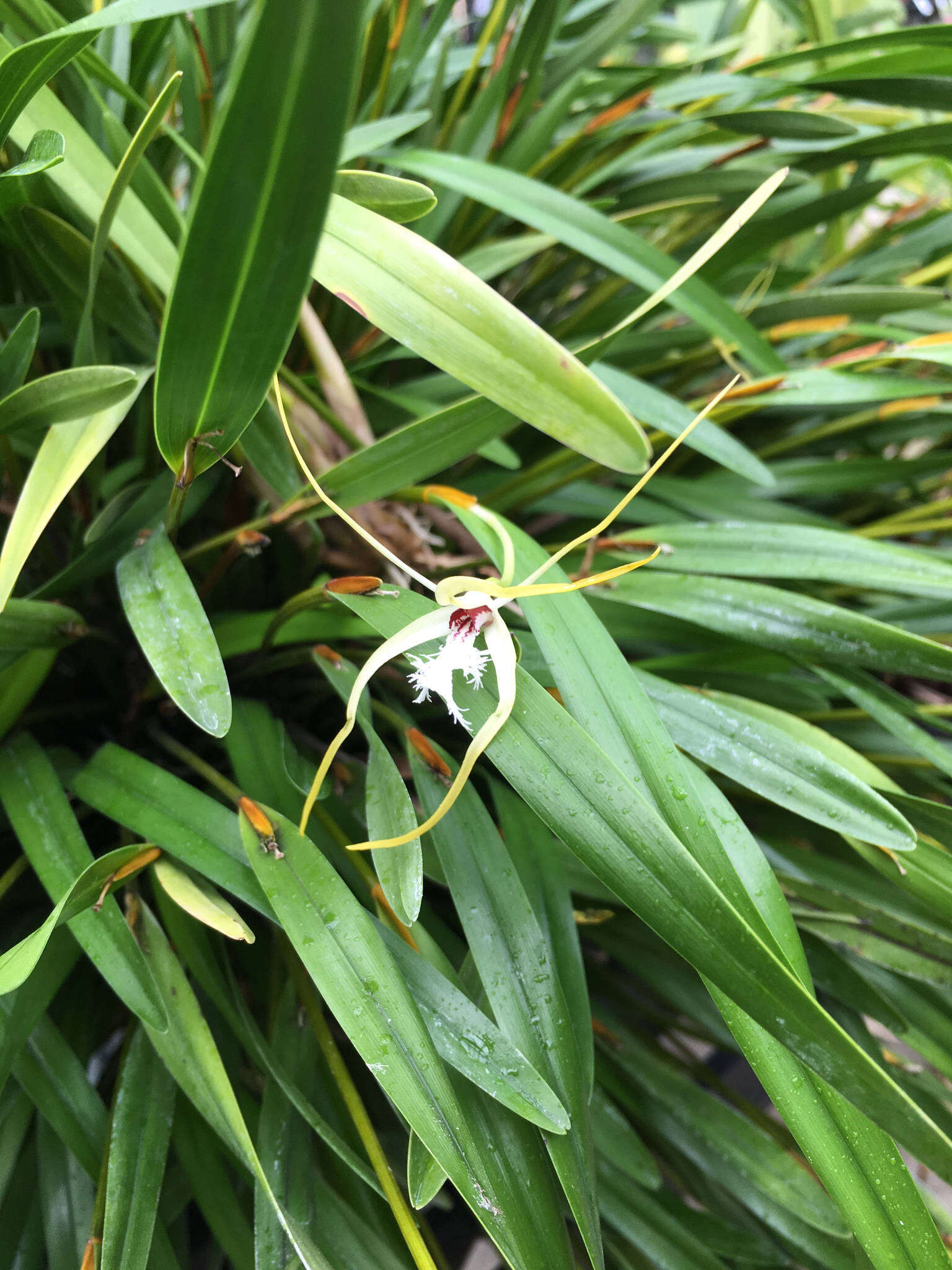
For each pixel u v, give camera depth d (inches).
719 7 16.5
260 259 4.6
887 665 7.0
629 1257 8.1
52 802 6.9
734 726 6.8
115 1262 5.8
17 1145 7.0
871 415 10.2
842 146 9.5
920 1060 10.1
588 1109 6.0
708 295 8.9
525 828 7.5
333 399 8.5
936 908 6.6
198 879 6.5
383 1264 6.8
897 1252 5.4
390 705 8.8
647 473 4.8
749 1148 7.9
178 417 5.4
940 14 16.8
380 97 9.7
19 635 6.8
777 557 7.7
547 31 9.6
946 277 12.3
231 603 9.5
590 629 6.5
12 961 5.4
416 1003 5.9
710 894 5.3
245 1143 5.8
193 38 8.9
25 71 6.0
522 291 11.4
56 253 7.4
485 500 9.5
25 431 8.0
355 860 7.1
